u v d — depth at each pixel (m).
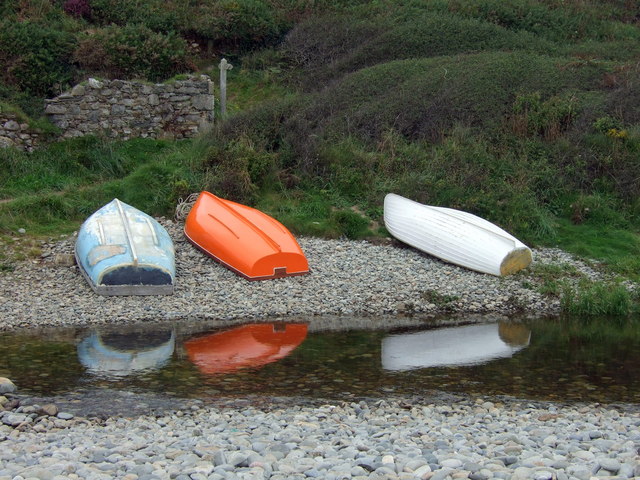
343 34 26.53
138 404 8.41
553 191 18.38
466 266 15.25
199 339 11.31
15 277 14.11
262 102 23.23
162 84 21.42
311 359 10.38
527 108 20.78
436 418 8.05
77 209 17.14
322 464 6.02
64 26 24.22
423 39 26.00
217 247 14.79
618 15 31.36
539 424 7.80
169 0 27.12
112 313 12.59
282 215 17.23
